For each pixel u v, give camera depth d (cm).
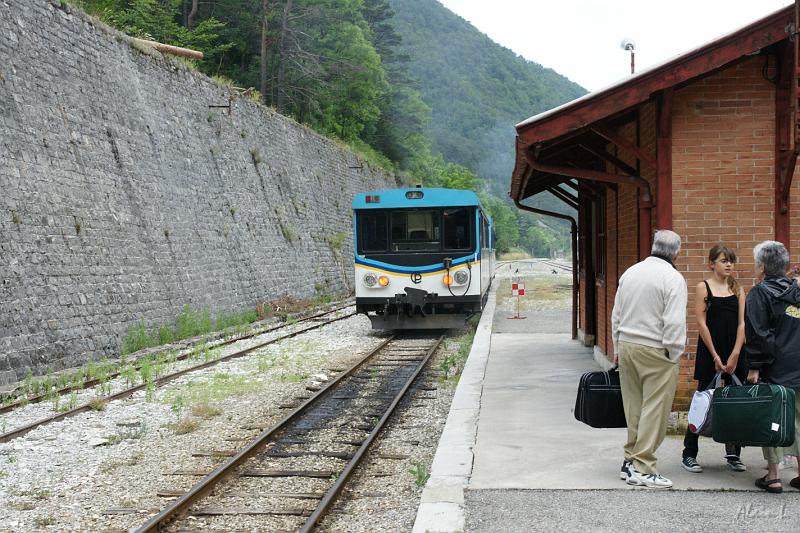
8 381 1223
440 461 675
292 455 787
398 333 2019
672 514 528
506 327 1947
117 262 1691
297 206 3247
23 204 1396
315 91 5459
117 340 1605
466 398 970
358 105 5931
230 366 1425
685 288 587
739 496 566
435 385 1195
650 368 595
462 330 2062
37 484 702
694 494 572
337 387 1196
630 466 607
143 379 1260
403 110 7588
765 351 563
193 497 630
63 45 1689
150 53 2164
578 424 820
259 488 679
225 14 5069
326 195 3766
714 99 786
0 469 750
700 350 632
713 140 786
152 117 2077
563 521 520
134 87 2011
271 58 5247
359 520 591
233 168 2619
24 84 1500
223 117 2620
